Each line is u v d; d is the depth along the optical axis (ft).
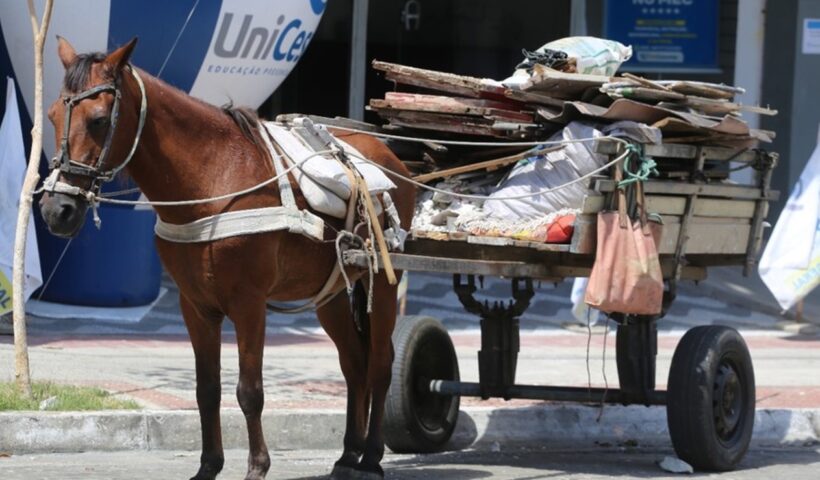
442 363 36.04
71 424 33.27
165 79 50.49
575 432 38.83
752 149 35.55
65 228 24.70
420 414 35.35
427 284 63.98
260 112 76.59
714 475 33.22
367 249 28.96
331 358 47.67
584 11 72.90
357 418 31.68
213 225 26.30
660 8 72.59
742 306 63.82
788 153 70.90
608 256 30.53
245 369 26.89
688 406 32.60
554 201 31.65
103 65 25.17
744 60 72.13
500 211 32.19
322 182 28.30
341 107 77.92
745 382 34.65
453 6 80.07
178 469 31.32
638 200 31.04
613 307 30.63
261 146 27.68
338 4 76.79
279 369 44.42
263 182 27.07
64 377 39.60
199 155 26.58
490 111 32.32
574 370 47.03
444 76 33.22
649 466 34.60
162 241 26.96
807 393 43.98
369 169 30.19
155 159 26.21
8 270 45.85
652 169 31.04
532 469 33.50
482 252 32.37
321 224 27.81
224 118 27.35
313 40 77.05
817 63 70.79
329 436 36.04
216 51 50.49
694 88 33.14
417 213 33.71
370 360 31.42
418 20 80.28
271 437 35.29
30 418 32.89
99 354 45.29
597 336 56.24
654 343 34.60
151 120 26.03
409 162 34.88
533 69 33.27
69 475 29.99
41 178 52.75
